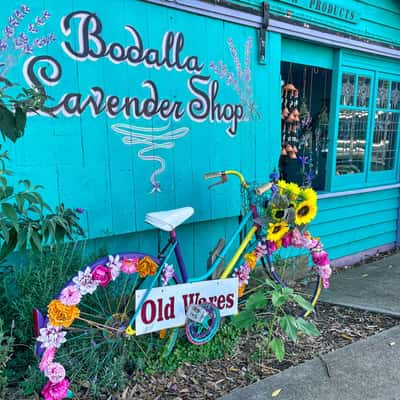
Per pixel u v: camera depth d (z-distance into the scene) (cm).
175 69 305
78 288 205
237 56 342
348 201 489
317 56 430
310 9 393
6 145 240
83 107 265
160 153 306
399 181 562
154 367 243
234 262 287
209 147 334
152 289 234
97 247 290
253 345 279
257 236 304
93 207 278
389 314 335
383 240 559
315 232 458
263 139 374
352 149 489
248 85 354
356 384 236
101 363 227
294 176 569
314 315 335
